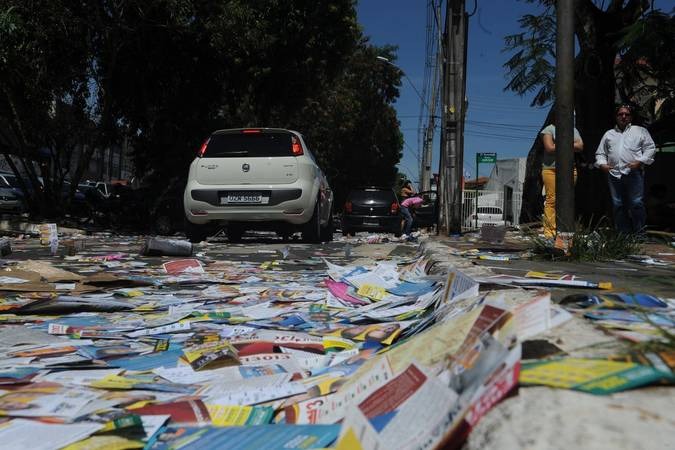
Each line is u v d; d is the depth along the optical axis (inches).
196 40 575.8
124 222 613.6
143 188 628.4
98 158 1953.7
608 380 47.1
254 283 187.2
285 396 68.4
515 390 46.9
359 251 330.0
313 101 1081.4
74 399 68.8
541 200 566.6
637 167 303.1
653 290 124.1
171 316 129.2
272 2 666.2
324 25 738.2
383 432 47.0
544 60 450.3
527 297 92.5
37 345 104.2
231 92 671.8
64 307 137.3
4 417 63.3
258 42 597.0
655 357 51.7
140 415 62.2
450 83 487.8
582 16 516.7
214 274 212.1
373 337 97.9
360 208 702.5
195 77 623.8
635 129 307.0
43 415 63.5
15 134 552.4
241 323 120.8
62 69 535.5
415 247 369.4
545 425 42.3
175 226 607.2
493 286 117.0
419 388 49.8
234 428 57.4
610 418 42.3
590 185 520.4
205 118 642.2
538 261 224.8
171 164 614.9
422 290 145.1
